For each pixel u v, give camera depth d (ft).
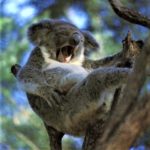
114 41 70.03
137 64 22.26
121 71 31.22
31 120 58.23
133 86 22.04
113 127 21.94
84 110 33.09
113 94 31.78
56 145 34.96
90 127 32.76
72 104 33.78
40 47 37.35
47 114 35.09
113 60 35.22
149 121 21.67
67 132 34.65
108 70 31.86
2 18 70.54
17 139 56.85
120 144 21.84
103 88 31.96
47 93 34.40
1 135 57.41
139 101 21.67
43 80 35.42
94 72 32.63
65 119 34.19
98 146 22.09
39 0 76.38
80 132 34.30
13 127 58.29
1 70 65.82
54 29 37.99
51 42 37.45
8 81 64.69
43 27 38.32
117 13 29.71
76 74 35.42
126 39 31.09
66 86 35.50
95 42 39.32
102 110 32.68
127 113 21.81
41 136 55.52
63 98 34.40
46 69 36.32
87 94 32.89
